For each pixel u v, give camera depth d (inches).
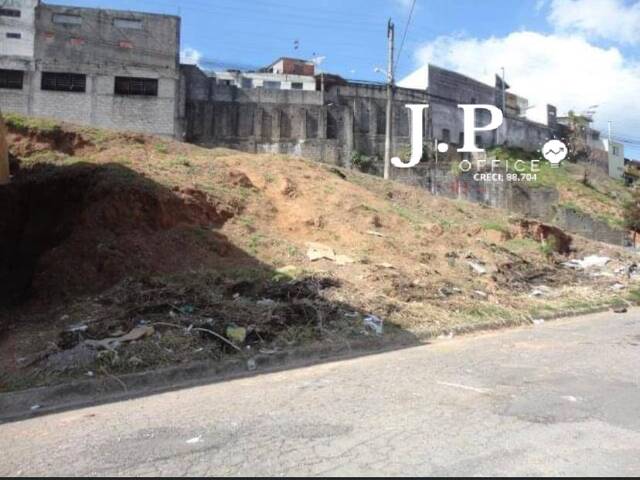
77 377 302.5
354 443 206.2
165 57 1505.9
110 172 563.8
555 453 195.8
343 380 306.7
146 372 313.3
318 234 625.0
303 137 1612.9
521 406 251.4
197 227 537.0
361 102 1748.3
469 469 181.9
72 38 1457.9
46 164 639.8
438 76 1991.9
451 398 265.4
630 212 1694.1
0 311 409.1
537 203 1711.4
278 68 2299.5
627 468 183.2
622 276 854.5
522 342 425.1
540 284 713.6
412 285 536.1
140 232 495.8
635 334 465.4
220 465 189.0
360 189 801.6
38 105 1424.7
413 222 745.6
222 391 293.6
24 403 280.5
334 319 422.6
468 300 540.1
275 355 355.6
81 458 201.8
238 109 1579.7
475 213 970.7
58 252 456.1
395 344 411.8
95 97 1455.5
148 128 1476.4
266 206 642.2
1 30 1423.5
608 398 264.4
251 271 488.7
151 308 385.4
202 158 729.0
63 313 392.8
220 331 366.0
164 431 228.5
